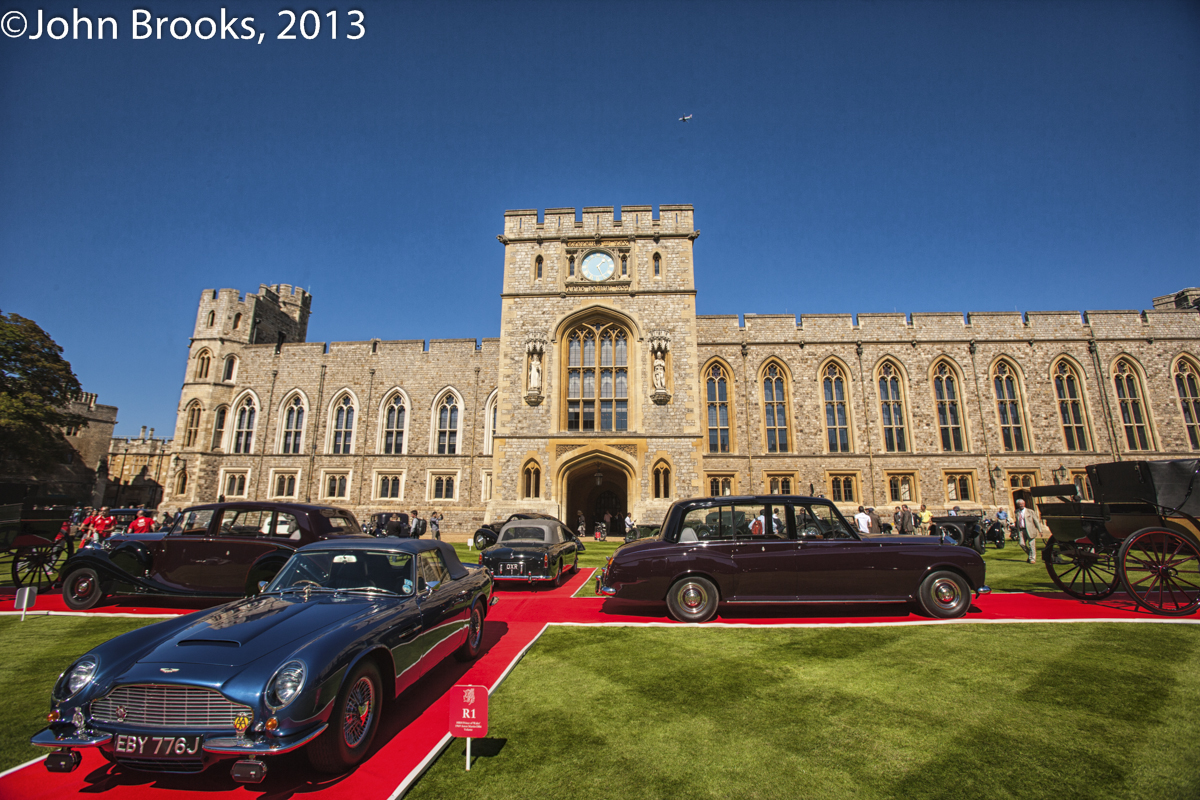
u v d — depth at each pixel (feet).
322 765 13.94
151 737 13.08
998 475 104.17
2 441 105.09
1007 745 15.39
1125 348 108.06
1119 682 19.71
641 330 84.58
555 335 85.30
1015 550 73.36
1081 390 107.24
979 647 24.08
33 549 40.29
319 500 115.55
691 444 81.00
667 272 86.38
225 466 117.80
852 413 108.37
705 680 20.77
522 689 20.13
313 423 118.32
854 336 111.34
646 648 25.05
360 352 121.19
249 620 16.24
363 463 116.06
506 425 82.94
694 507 32.32
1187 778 13.52
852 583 30.09
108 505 166.81
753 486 106.52
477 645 24.30
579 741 15.99
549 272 87.51
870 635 26.40
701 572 30.42
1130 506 31.53
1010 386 108.47
